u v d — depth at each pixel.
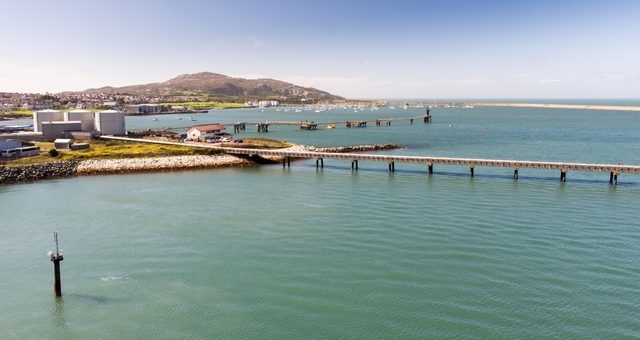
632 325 31.92
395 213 58.91
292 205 63.94
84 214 60.09
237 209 61.97
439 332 31.56
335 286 38.31
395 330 31.92
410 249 45.88
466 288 37.53
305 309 34.84
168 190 75.06
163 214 59.78
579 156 114.94
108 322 33.75
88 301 36.78
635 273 39.78
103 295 37.66
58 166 91.62
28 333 32.56
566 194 70.19
